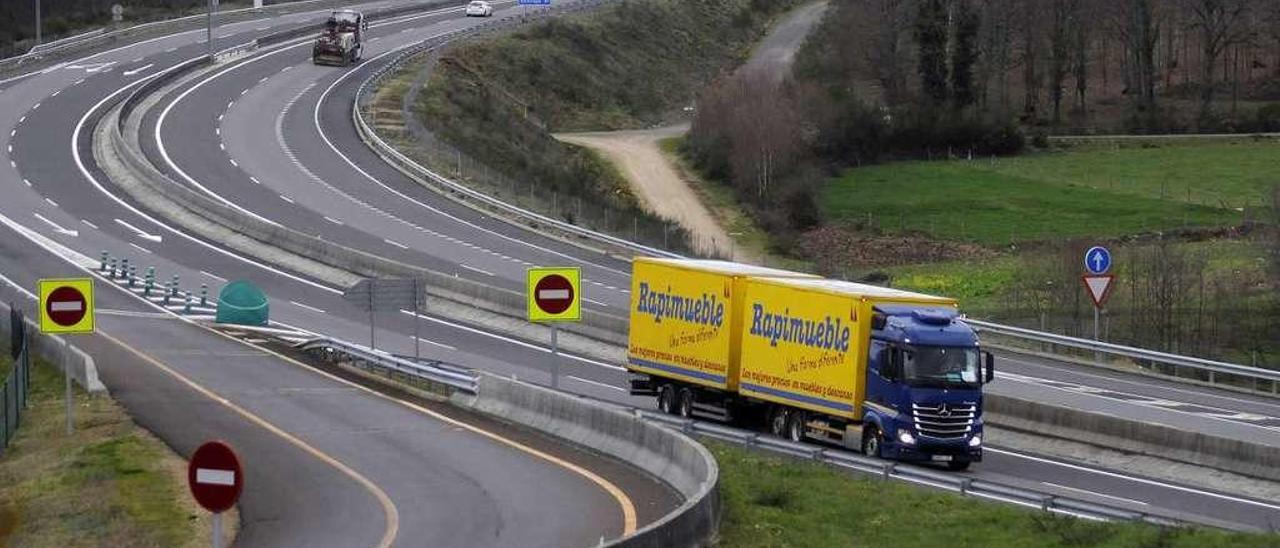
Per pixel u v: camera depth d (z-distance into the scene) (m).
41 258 109.56
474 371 69.81
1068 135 192.12
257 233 117.38
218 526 31.06
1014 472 60.16
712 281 67.00
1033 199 157.50
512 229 127.62
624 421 56.19
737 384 66.31
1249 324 103.62
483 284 102.31
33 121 156.50
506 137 171.25
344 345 79.25
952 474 57.31
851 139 179.38
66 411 66.31
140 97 168.38
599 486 50.97
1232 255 123.56
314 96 175.25
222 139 153.12
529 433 61.56
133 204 127.62
